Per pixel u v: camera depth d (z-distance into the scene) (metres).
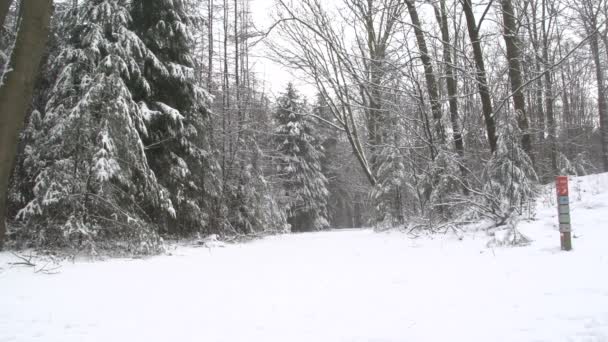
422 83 13.81
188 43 15.14
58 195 9.81
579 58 15.95
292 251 11.11
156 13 14.30
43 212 10.09
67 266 8.52
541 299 4.57
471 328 3.94
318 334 4.04
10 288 6.34
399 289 5.54
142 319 4.73
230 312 4.90
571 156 25.16
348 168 37.66
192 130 14.61
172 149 14.30
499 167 10.34
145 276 7.38
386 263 7.75
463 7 12.15
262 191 20.56
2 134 8.55
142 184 11.95
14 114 8.64
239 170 18.86
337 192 44.47
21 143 11.69
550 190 11.38
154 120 13.48
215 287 6.30
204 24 16.39
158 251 10.84
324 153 43.19
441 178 12.12
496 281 5.48
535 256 6.70
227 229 16.81
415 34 13.68
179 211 14.22
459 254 7.93
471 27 12.22
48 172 10.24
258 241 16.08
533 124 17.02
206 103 15.74
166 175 13.88
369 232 17.56
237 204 18.39
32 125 11.88
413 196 15.16
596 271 5.36
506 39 12.52
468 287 5.33
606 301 4.32
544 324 3.89
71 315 4.91
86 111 10.26
